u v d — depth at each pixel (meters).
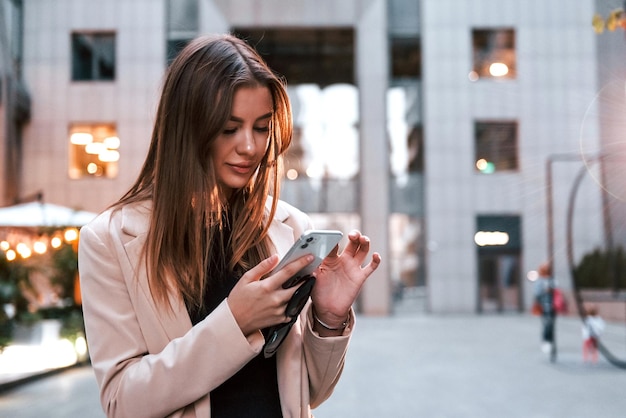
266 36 30.97
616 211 29.12
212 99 1.42
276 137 1.60
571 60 30.81
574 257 29.83
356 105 30.97
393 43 31.41
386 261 30.11
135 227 1.50
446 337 19.56
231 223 1.61
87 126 29.02
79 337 13.52
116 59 29.19
